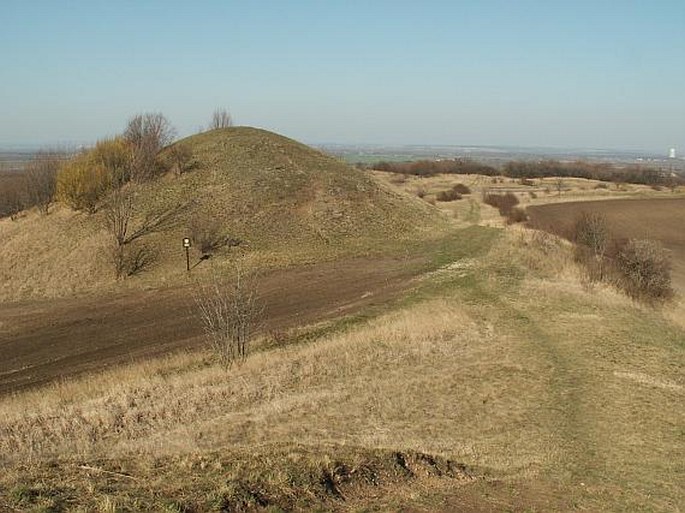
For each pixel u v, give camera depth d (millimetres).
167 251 38156
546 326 23781
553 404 15914
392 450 11250
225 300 23500
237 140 56312
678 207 79062
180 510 7742
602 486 11164
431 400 15883
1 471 8781
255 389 16328
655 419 14992
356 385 16781
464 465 11469
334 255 38938
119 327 27375
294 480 9172
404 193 57312
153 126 54250
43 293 34531
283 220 43375
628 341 22172
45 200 47750
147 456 9938
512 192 90250
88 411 14531
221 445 11703
